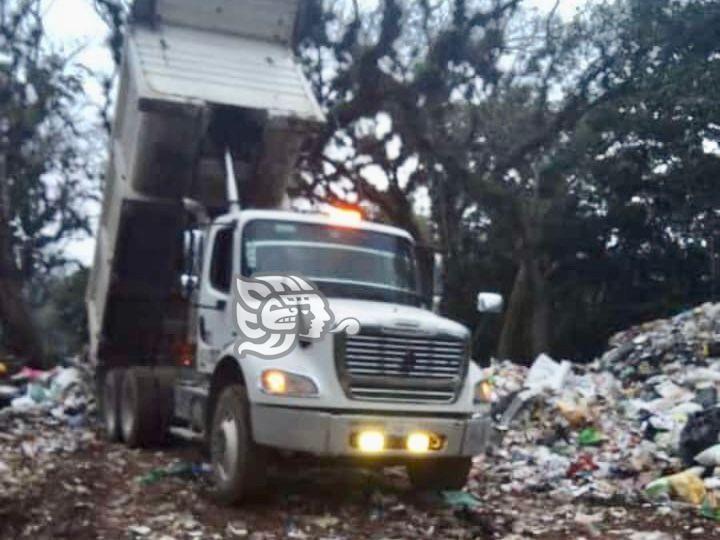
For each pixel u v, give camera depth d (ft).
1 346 78.74
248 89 37.11
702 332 52.75
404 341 26.27
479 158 86.69
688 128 80.89
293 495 28.53
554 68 85.46
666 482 29.27
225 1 38.70
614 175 84.28
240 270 28.48
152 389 35.96
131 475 31.53
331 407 25.18
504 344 84.53
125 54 38.24
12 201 89.81
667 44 82.74
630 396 44.47
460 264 89.86
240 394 26.63
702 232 84.12
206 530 24.45
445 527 25.70
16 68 83.66
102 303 40.14
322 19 80.18
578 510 28.04
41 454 35.24
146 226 36.86
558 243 87.04
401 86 79.77
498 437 35.47
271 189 37.52
